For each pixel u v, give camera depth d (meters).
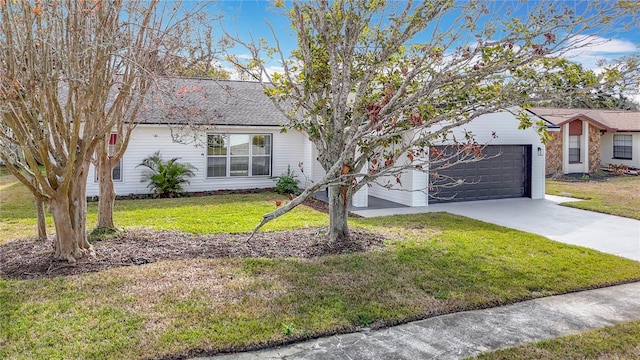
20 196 12.65
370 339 4.16
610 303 5.16
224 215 10.30
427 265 6.31
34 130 5.43
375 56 6.82
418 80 7.11
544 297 5.33
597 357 3.84
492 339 4.20
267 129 15.26
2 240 7.52
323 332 4.22
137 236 7.72
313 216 10.30
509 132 13.82
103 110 6.17
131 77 6.12
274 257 6.59
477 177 13.62
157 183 13.34
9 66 4.93
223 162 14.95
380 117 6.26
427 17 6.04
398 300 5.01
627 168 21.44
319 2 6.49
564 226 9.69
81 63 5.39
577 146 21.16
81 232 6.35
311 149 15.69
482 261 6.59
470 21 5.95
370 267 6.14
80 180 6.28
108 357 3.65
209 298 4.88
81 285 5.20
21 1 4.83
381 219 10.12
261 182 15.52
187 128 10.63
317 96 7.79
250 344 3.95
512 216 10.90
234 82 16.97
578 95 5.70
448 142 12.55
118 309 4.55
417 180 12.37
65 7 5.20
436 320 4.62
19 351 3.71
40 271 5.74
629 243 8.13
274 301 4.85
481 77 5.99
